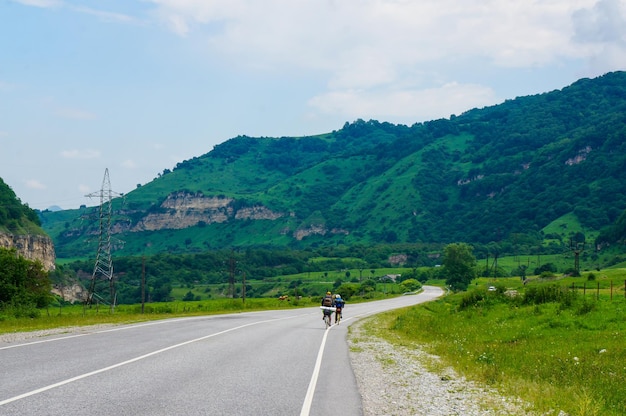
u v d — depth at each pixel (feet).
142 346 61.31
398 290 467.93
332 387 41.78
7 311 128.16
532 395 42.09
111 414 29.32
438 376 52.24
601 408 39.06
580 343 82.69
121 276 566.36
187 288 541.34
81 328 86.43
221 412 31.12
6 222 487.61
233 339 74.54
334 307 115.55
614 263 570.87
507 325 108.78
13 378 38.68
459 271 437.58
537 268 559.38
